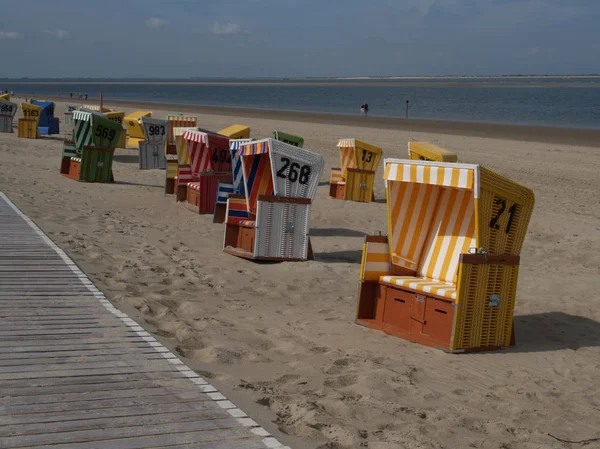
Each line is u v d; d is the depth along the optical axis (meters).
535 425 5.29
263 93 149.12
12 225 10.87
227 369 5.76
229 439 4.17
